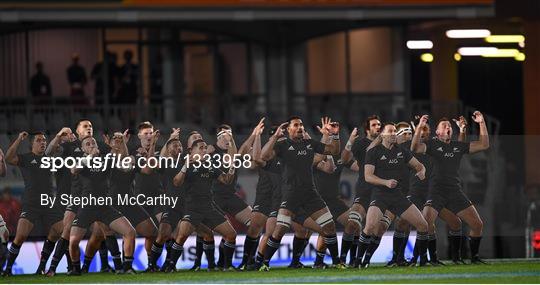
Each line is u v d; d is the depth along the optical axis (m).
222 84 107.25
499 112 113.31
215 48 107.06
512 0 108.00
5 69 104.44
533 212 89.88
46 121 101.81
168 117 106.50
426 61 110.06
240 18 98.38
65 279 69.44
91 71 105.56
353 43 107.56
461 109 105.81
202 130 101.56
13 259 72.94
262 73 107.50
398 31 107.62
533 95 111.25
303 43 107.56
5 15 96.25
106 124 102.31
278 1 98.81
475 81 112.31
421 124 74.12
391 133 71.94
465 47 111.62
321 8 99.19
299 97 107.75
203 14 97.94
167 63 106.62
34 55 104.81
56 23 104.88
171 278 68.81
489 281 65.12
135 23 105.50
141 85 106.19
